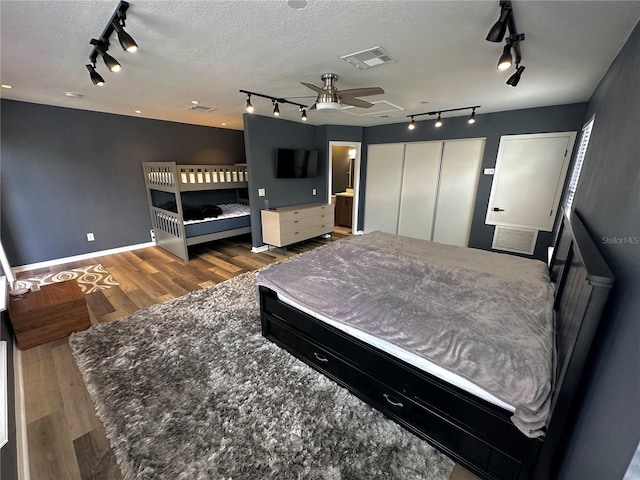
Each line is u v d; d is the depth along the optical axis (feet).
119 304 9.98
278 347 7.50
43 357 7.09
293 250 16.51
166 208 15.29
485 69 7.48
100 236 15.06
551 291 6.24
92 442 4.94
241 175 16.71
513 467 4.07
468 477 4.46
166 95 10.62
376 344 5.38
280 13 4.87
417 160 16.49
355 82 8.67
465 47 6.15
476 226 14.87
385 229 18.80
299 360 6.99
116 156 14.98
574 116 11.35
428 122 15.61
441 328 4.85
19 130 12.07
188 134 17.57
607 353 3.02
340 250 9.32
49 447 4.84
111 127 14.58
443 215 16.11
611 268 3.64
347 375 5.99
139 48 6.34
